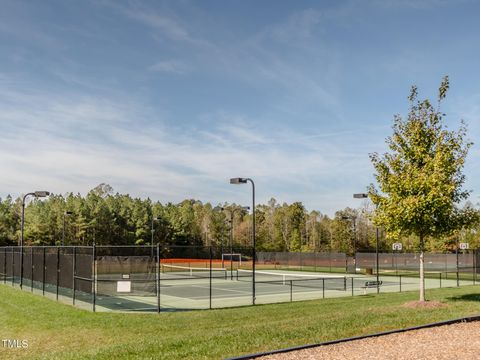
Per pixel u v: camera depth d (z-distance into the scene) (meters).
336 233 88.06
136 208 95.12
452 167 19.00
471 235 69.12
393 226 19.59
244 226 107.69
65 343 13.41
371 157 20.23
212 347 10.75
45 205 102.38
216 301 26.45
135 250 92.00
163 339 12.22
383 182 19.95
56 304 22.17
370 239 83.88
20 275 30.86
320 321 14.27
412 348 10.26
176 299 27.66
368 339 11.16
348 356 9.57
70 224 84.88
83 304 22.83
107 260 20.98
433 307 17.67
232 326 15.30
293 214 111.94
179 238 98.44
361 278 46.44
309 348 10.26
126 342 12.55
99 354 10.47
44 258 26.19
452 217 19.56
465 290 29.20
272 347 10.58
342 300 24.05
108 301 24.86
